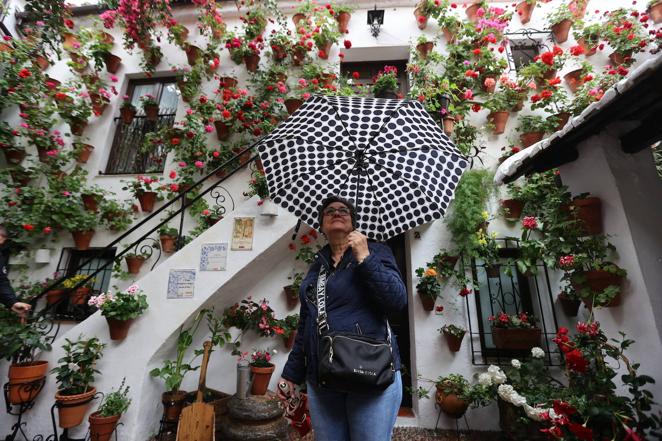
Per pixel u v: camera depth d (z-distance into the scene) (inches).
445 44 182.7
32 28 184.5
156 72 202.4
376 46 189.0
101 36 198.5
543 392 100.7
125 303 112.2
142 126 197.9
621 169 88.0
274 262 148.9
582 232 90.7
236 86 185.6
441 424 120.3
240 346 140.9
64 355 112.7
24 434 106.1
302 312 60.8
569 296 124.7
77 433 104.9
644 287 77.5
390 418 49.6
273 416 108.7
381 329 51.3
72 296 155.9
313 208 73.4
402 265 153.4
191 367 125.9
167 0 183.5
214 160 175.6
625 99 71.4
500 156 153.6
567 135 85.9
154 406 118.2
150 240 166.9
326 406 52.7
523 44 186.2
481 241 126.1
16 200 168.9
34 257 164.4
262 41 188.5
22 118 185.5
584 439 65.7
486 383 108.7
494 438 113.8
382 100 79.2
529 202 137.3
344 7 189.8
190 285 121.4
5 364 111.2
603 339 77.9
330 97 80.7
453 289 132.7
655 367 74.6
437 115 150.9
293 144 80.4
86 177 180.9
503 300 137.6
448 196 71.8
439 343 127.8
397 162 73.7
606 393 73.4
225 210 169.3
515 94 159.2
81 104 185.6
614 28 167.8
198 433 93.8
